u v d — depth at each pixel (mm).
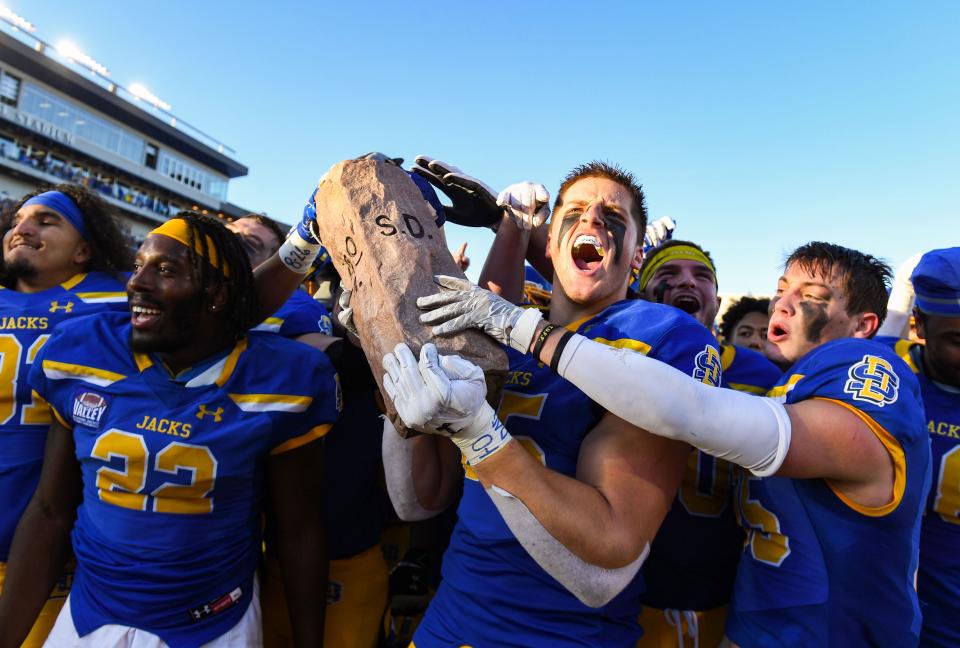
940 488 1879
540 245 2457
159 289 1655
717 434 1218
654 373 1228
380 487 2475
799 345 1908
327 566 1934
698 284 2631
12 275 2258
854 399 1376
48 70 29297
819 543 1466
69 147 30297
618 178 1780
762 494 1613
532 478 1235
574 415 1487
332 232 1586
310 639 1858
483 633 1441
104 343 1780
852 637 1435
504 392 1608
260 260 2969
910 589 1460
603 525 1228
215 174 40875
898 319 2584
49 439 1854
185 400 1693
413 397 1182
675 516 1904
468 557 1534
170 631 1641
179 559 1652
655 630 1915
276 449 1779
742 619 1627
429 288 1405
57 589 1993
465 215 2305
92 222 2377
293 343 1903
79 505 1854
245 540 1784
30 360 2070
